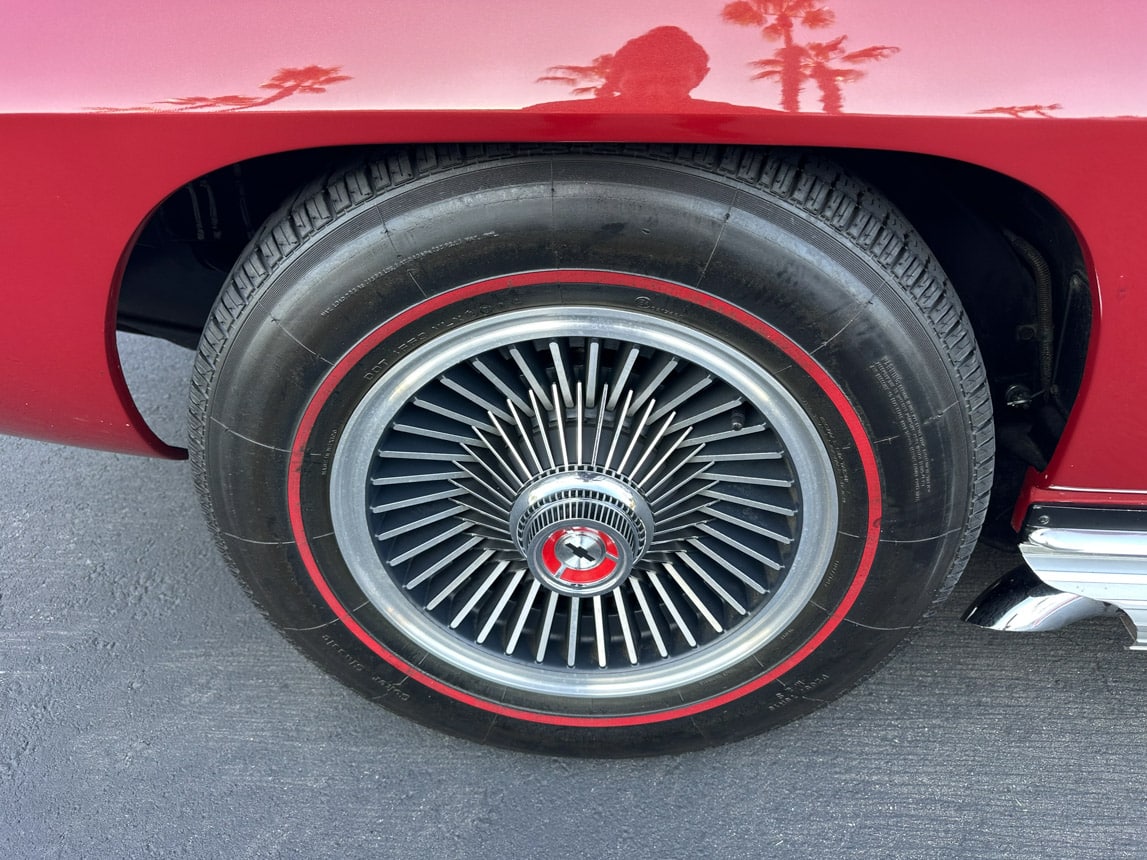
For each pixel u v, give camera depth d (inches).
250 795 71.6
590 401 58.3
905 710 76.0
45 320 54.9
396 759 74.1
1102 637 81.1
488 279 51.3
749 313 51.5
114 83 46.6
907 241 52.2
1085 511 61.2
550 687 67.9
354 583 63.5
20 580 89.1
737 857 67.1
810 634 63.4
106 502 97.4
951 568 61.4
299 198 53.9
